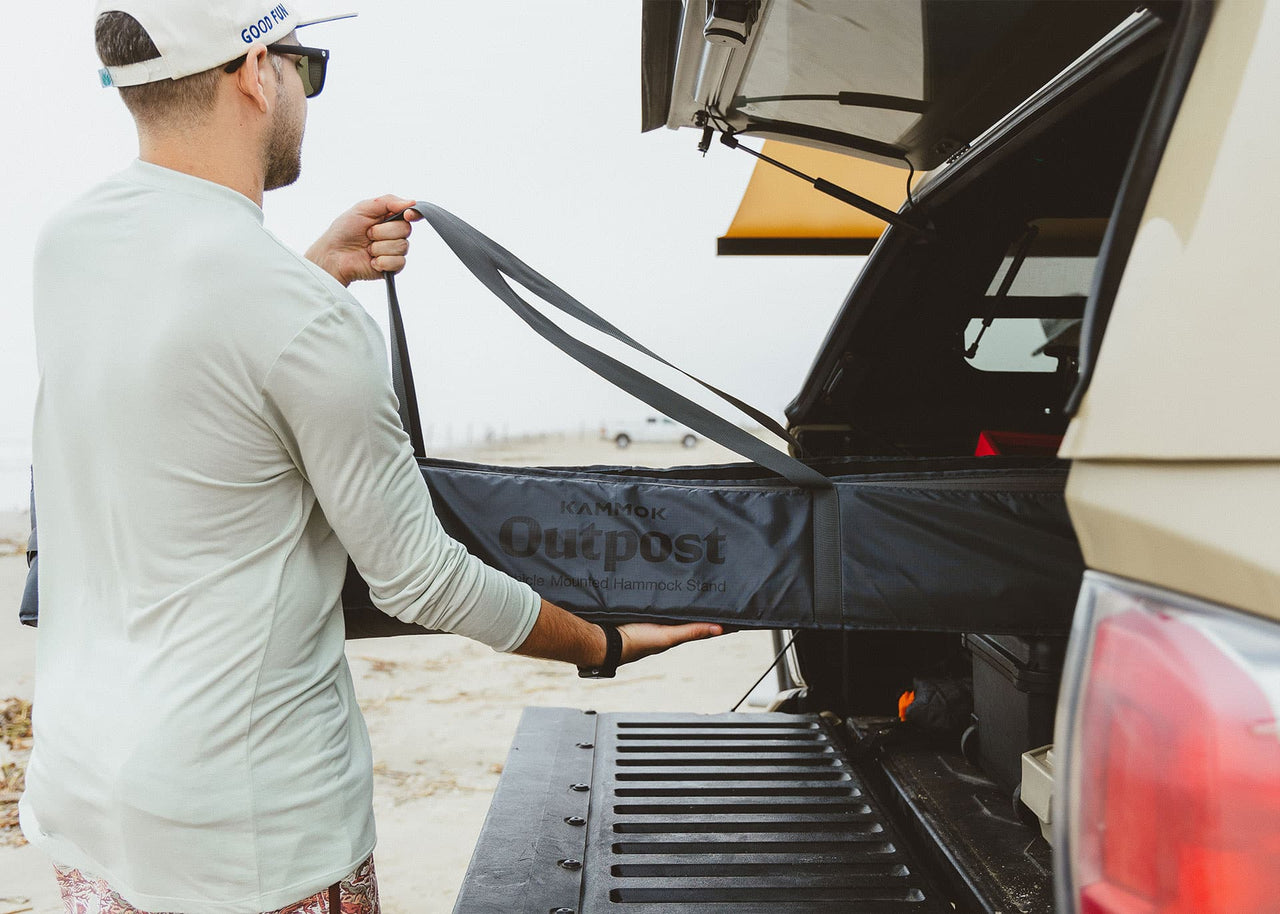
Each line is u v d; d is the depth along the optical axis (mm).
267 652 1138
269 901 1129
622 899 1496
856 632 2490
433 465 1521
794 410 2746
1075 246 2455
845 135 2186
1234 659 627
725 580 1495
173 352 1088
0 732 4762
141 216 1152
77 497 1157
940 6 1529
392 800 3988
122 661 1128
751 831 1731
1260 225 703
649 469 1821
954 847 1664
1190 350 716
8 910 3082
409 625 1475
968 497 1490
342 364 1118
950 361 2680
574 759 2066
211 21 1160
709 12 1627
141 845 1103
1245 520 638
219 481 1110
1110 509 743
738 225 4230
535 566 1506
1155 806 647
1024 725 1772
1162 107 825
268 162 1282
